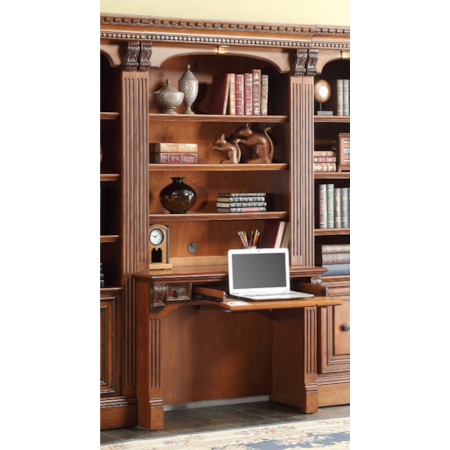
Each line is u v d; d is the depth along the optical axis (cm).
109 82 507
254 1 543
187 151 505
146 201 487
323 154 547
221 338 540
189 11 525
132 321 483
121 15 461
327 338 531
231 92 513
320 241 589
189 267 523
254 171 554
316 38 522
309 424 481
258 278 495
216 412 520
